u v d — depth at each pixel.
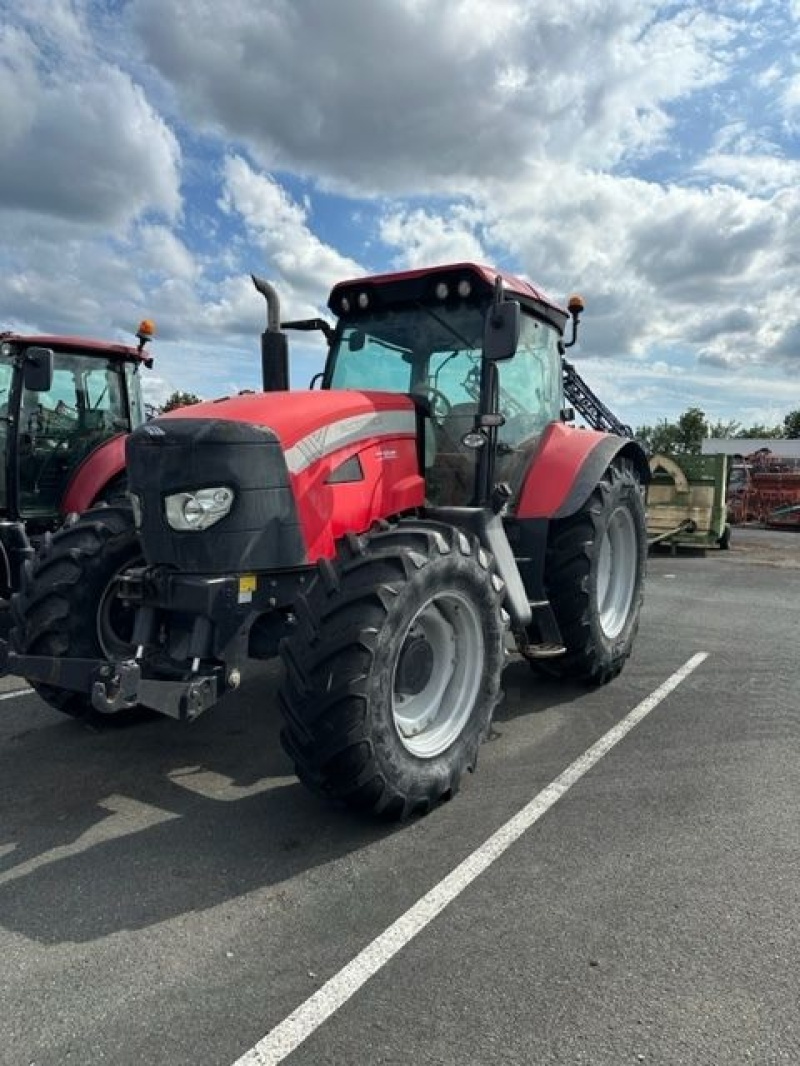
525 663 5.42
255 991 2.14
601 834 3.03
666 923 2.46
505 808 3.25
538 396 4.71
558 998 2.12
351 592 2.86
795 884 2.69
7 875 2.73
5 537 6.12
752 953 2.31
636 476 5.49
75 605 3.54
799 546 13.64
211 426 2.99
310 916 2.49
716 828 3.08
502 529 3.98
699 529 12.16
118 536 3.73
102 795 3.37
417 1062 1.90
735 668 5.35
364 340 4.45
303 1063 1.90
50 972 2.22
